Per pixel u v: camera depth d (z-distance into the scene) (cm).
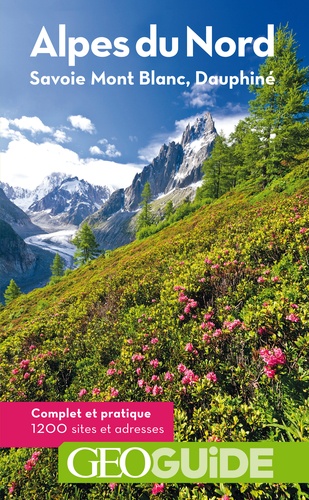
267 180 2331
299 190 1423
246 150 2606
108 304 885
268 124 2308
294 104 2180
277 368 312
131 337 583
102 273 2591
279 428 292
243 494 260
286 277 518
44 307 2444
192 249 1027
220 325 484
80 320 880
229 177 4334
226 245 784
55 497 336
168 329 518
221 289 572
